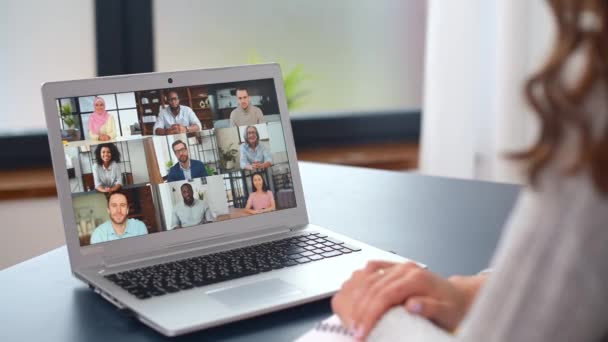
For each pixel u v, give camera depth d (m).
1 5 2.29
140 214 1.05
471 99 2.39
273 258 1.02
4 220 2.18
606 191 0.48
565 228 0.50
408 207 1.33
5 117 2.36
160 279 0.95
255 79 1.17
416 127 2.79
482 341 0.55
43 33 2.34
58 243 2.24
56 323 0.86
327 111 2.70
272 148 1.17
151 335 0.82
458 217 1.25
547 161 0.50
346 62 2.67
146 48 2.45
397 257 1.01
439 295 0.76
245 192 1.13
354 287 0.79
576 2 0.48
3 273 1.04
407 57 2.72
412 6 2.69
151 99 1.09
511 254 0.54
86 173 1.03
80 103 1.04
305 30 2.60
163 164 1.08
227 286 0.92
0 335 0.83
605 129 0.47
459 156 2.41
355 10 2.64
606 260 0.49
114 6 2.38
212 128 1.12
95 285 0.94
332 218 1.27
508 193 1.41
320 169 1.64
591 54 0.47
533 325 0.52
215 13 2.50
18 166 2.40
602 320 0.51
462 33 2.36
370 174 1.58
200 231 1.08
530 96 0.51
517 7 2.31
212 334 0.82
